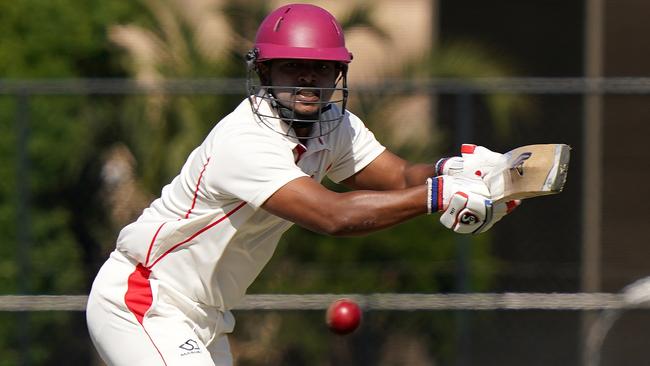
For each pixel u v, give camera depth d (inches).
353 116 681.0
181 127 1316.4
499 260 1301.7
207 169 606.9
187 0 1553.9
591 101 1338.6
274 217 626.2
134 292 644.7
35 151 1272.1
